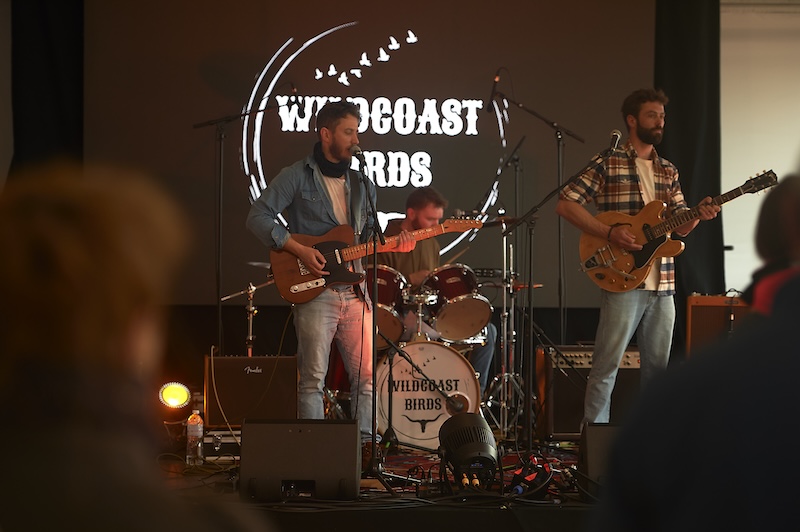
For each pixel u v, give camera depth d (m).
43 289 0.61
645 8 5.66
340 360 4.89
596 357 4.23
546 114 5.68
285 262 3.93
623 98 5.68
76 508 0.60
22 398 0.62
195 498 0.71
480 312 4.58
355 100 5.64
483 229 5.59
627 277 4.10
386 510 3.08
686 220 4.04
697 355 0.91
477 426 3.43
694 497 0.86
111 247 0.62
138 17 5.52
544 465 3.42
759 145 5.80
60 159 0.70
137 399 0.65
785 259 0.92
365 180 3.69
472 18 5.66
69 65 5.55
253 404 4.34
